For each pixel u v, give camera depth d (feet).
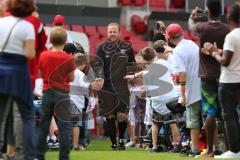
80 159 84.94
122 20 195.62
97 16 190.19
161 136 101.55
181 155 89.35
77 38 168.14
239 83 78.48
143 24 194.80
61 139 71.87
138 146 114.62
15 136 68.95
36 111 89.97
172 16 191.93
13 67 63.52
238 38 78.13
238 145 79.46
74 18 187.52
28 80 64.28
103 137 139.33
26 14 64.85
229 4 180.75
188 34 180.96
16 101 64.49
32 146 64.90
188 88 85.46
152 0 201.87
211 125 81.41
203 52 80.59
